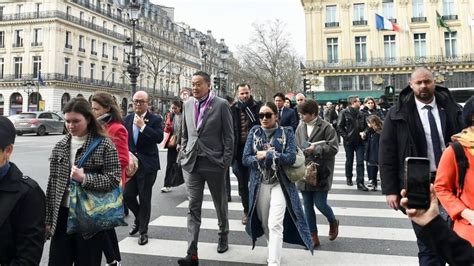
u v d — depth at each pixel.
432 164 3.37
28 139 23.50
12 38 53.09
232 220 6.30
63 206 3.07
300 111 5.17
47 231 2.98
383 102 12.17
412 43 41.19
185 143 4.68
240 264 4.35
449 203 2.60
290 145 4.16
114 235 3.96
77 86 53.91
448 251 1.51
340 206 7.15
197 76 4.60
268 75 56.06
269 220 3.92
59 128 29.28
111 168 3.11
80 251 3.08
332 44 43.19
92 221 2.94
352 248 4.84
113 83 61.16
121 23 63.47
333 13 43.06
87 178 2.95
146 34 66.69
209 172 4.45
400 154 3.42
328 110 15.43
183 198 7.98
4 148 2.05
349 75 42.53
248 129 6.09
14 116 27.52
